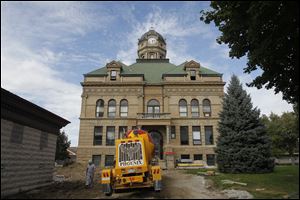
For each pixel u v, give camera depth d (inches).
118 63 1624.0
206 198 488.1
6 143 523.2
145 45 2215.8
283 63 652.7
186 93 1574.8
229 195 507.2
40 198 501.4
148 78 1679.4
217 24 687.1
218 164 1007.6
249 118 991.0
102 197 524.1
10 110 535.2
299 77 665.6
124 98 1567.4
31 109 608.4
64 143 2144.4
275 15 557.0
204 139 1508.4
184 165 1336.1
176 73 1606.8
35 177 652.1
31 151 632.4
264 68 687.7
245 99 1032.8
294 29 577.9
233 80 1095.0
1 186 501.7
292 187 562.6
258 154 927.7
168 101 1562.5
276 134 1857.8
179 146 1489.9
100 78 1598.2
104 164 1461.6
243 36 679.1
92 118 1530.5
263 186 596.4
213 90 1578.5
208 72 1633.9
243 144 968.3
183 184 688.4
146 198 493.4
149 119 1462.8
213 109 1550.2
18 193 558.9
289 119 1851.6
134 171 568.7
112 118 1531.7
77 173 1136.8
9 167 531.8
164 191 576.7
